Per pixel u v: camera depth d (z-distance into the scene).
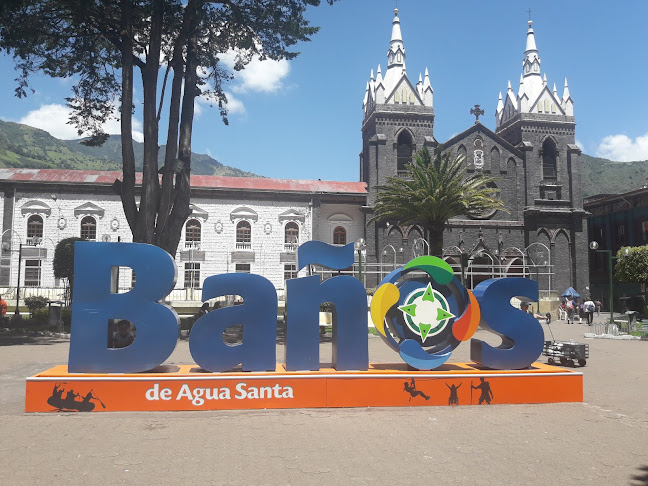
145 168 22.84
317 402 9.07
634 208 48.47
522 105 46.50
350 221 44.28
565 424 8.32
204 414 8.53
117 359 8.88
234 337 21.33
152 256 9.02
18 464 6.14
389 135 44.47
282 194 42.19
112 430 7.56
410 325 9.93
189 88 25.25
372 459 6.48
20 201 38.44
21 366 13.88
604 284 51.88
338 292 9.64
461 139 45.41
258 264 41.28
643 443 7.37
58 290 35.75
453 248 43.34
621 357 17.58
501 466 6.31
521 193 45.34
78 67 25.80
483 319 10.13
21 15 21.70
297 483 5.65
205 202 41.25
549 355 15.78
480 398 9.52
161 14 23.48
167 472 5.91
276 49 26.69
